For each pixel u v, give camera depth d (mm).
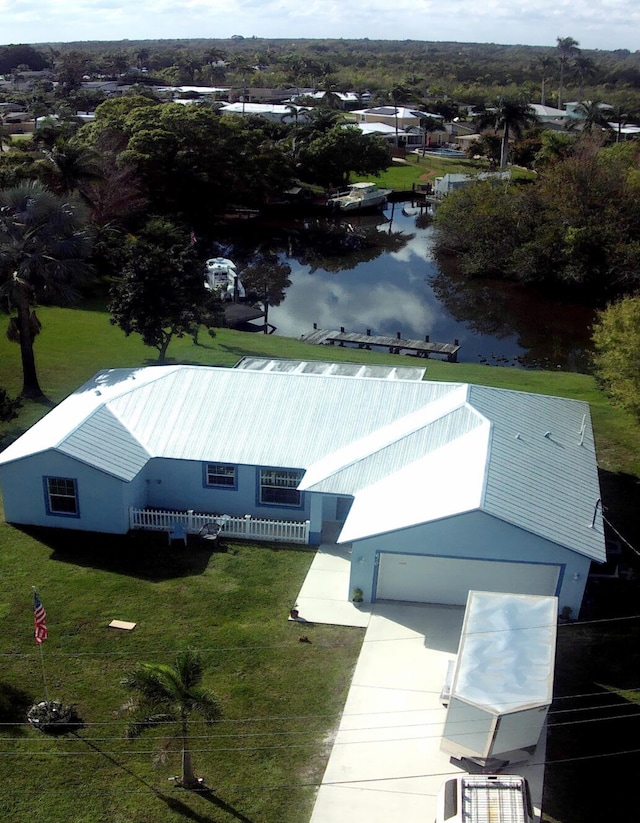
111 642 20453
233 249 76062
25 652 20047
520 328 55250
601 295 63188
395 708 18516
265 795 16219
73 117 107188
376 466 24312
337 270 69938
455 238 72938
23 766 16797
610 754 17250
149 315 36969
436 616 21812
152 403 27500
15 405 30609
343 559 24391
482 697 16328
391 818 15773
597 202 64062
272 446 25859
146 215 72000
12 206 33625
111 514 25172
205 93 176375
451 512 20906
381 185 103062
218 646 20359
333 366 31625
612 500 27859
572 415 28203
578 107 106062
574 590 21312
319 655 20172
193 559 24219
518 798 14469
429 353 48344
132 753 17203
